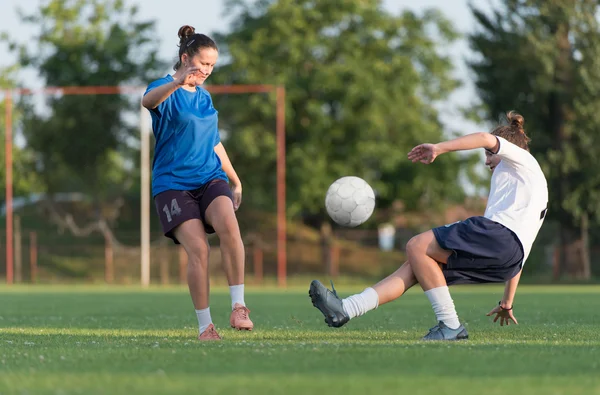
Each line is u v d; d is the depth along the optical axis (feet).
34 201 376.89
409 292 171.63
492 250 45.06
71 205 364.17
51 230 353.31
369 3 328.49
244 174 314.96
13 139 335.47
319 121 310.24
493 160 47.19
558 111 301.02
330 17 320.50
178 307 106.32
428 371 30.07
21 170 336.70
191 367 31.37
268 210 318.45
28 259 314.14
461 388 26.18
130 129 332.39
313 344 40.96
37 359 34.99
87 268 313.32
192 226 48.11
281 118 265.13
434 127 328.49
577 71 295.89
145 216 265.54
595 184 295.48
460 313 83.82
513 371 30.17
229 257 48.83
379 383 27.04
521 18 301.22
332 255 303.68
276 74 314.14
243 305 49.06
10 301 130.00
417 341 44.60
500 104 303.68
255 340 46.24
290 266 317.22
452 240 45.16
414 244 45.88
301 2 322.96
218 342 43.93
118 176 334.24
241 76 313.32
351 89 309.63
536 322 67.21
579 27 297.33
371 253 319.68
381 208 338.13
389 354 34.76
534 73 297.33
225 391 25.30
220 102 315.58
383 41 322.96
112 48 325.83
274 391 25.32
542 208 46.16
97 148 331.16
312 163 309.01
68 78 329.93
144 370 30.76
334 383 26.99
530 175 46.03
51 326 65.26
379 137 321.93
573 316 77.56
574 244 294.46
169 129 48.78
